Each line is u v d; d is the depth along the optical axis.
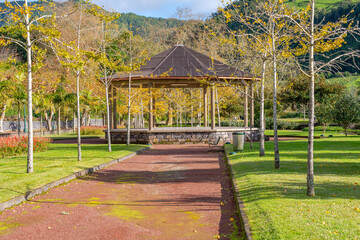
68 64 14.77
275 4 13.11
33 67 12.82
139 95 29.64
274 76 12.91
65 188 10.77
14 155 20.08
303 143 23.55
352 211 6.51
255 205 7.29
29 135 12.52
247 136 29.25
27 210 8.09
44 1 13.27
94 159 16.92
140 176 13.12
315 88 35.19
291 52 12.91
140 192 10.16
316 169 11.88
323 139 26.92
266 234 5.48
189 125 53.03
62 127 61.00
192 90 43.69
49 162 15.59
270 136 35.09
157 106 38.28
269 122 47.25
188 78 26.22
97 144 27.98
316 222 5.91
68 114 56.72
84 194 9.92
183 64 30.19
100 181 12.09
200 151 22.38
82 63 15.05
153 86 29.80
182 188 10.59
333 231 5.43
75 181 11.99
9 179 11.10
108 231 6.51
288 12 11.77
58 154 19.42
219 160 17.34
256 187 9.08
